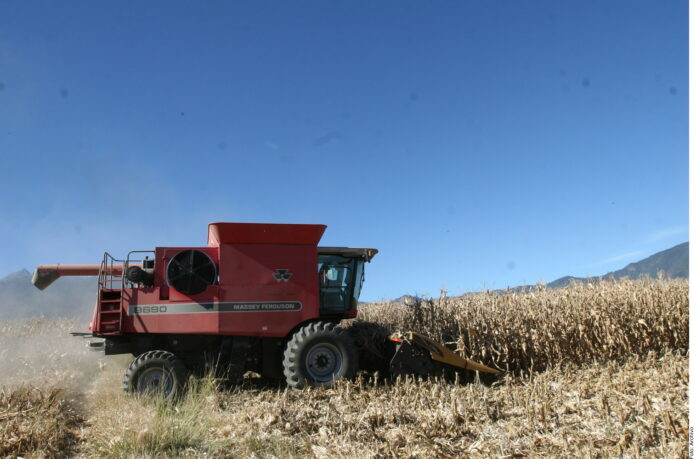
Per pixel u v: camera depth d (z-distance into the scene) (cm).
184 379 834
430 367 920
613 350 1105
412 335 930
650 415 605
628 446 536
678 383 766
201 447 585
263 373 928
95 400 797
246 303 888
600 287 1218
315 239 930
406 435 607
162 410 688
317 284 923
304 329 891
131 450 564
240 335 889
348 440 597
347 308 1006
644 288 1250
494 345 1050
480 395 777
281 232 913
